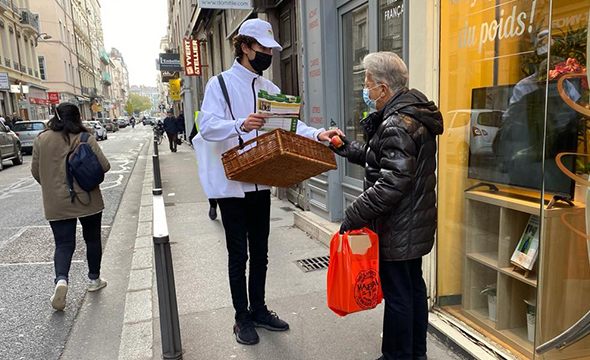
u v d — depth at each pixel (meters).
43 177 3.55
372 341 2.86
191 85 23.91
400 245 2.15
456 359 2.59
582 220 2.11
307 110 5.52
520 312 2.67
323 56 4.98
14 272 4.61
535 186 2.43
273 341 2.90
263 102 2.29
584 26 2.00
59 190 3.55
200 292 3.74
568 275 2.17
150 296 3.76
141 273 4.31
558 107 2.15
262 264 3.02
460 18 2.80
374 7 4.04
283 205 6.95
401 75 2.15
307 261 4.36
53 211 3.55
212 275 4.12
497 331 2.66
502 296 2.64
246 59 2.67
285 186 2.81
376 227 2.22
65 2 54.19
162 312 2.35
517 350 2.50
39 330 3.36
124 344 2.97
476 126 2.85
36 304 3.82
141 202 7.89
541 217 2.23
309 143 2.46
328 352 2.75
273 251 4.70
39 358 2.97
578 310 2.17
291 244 4.91
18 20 34.38
